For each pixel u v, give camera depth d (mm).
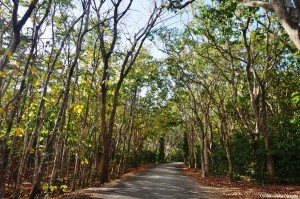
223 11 16000
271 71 25172
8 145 24922
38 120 15273
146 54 28438
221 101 27531
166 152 83562
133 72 25781
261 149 23297
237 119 35594
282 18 5117
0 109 6242
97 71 23109
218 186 21438
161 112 44594
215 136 44156
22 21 7332
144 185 19625
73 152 27500
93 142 27625
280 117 26375
